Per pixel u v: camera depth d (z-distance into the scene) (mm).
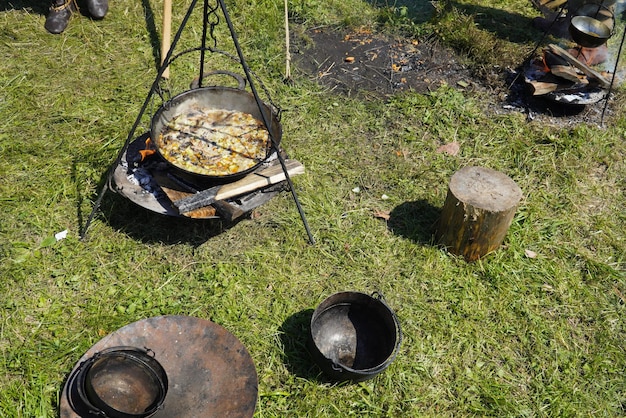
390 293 2422
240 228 2580
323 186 2777
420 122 3131
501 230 2451
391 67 3449
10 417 1991
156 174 2443
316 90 3254
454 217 2436
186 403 1997
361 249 2555
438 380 2197
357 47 3570
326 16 3748
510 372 2246
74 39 3367
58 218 2529
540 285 2488
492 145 3039
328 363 2051
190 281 2393
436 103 3203
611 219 2773
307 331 2281
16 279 2318
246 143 2539
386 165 2908
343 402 2111
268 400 2096
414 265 2516
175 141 2504
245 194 2426
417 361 2234
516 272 2518
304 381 2146
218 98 2641
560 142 3049
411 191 2795
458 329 2332
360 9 3822
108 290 2332
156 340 2111
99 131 2893
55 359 2125
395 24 3725
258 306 2342
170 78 3203
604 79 3123
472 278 2490
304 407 2082
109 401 1963
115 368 2002
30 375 2076
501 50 3512
